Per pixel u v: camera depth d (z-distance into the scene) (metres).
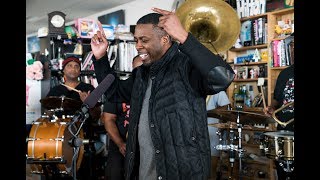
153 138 1.43
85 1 6.74
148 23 1.48
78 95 4.12
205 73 1.28
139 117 1.55
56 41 4.97
